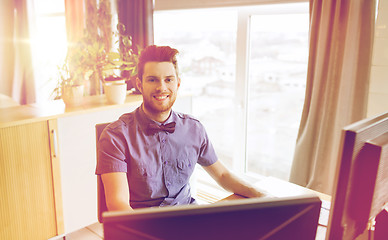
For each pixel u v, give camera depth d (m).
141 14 3.36
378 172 0.86
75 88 2.43
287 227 0.68
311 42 2.25
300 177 2.39
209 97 3.70
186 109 2.93
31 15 3.88
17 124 2.06
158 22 3.78
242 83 3.12
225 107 3.61
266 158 3.50
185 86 3.82
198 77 3.71
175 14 3.60
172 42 3.79
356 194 0.89
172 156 1.53
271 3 2.62
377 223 1.13
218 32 3.39
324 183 2.30
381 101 2.10
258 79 3.18
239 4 2.84
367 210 0.91
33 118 2.12
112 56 2.62
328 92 2.19
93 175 2.53
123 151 1.45
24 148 2.13
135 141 1.47
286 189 1.60
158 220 0.61
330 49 2.15
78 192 2.46
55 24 4.18
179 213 0.62
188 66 3.74
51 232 2.37
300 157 2.37
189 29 3.62
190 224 0.62
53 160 2.27
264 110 3.30
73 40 3.78
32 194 2.22
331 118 2.22
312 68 2.29
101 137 1.46
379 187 0.90
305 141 2.33
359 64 2.04
